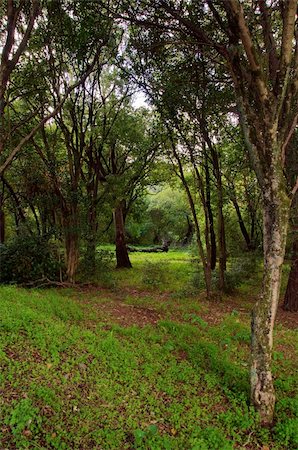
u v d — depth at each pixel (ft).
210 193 37.60
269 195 13.92
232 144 35.60
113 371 16.30
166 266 45.52
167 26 22.82
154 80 29.71
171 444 12.06
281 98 13.62
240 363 18.94
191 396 15.25
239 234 50.42
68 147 35.32
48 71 31.91
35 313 21.26
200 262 43.32
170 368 17.29
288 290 31.73
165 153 37.88
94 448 11.64
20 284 32.55
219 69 26.45
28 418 11.98
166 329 22.81
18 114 34.22
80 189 36.37
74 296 30.81
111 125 42.83
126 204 63.10
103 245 44.98
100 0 25.30
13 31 23.18
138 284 41.52
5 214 59.41
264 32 18.44
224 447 11.94
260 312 14.28
